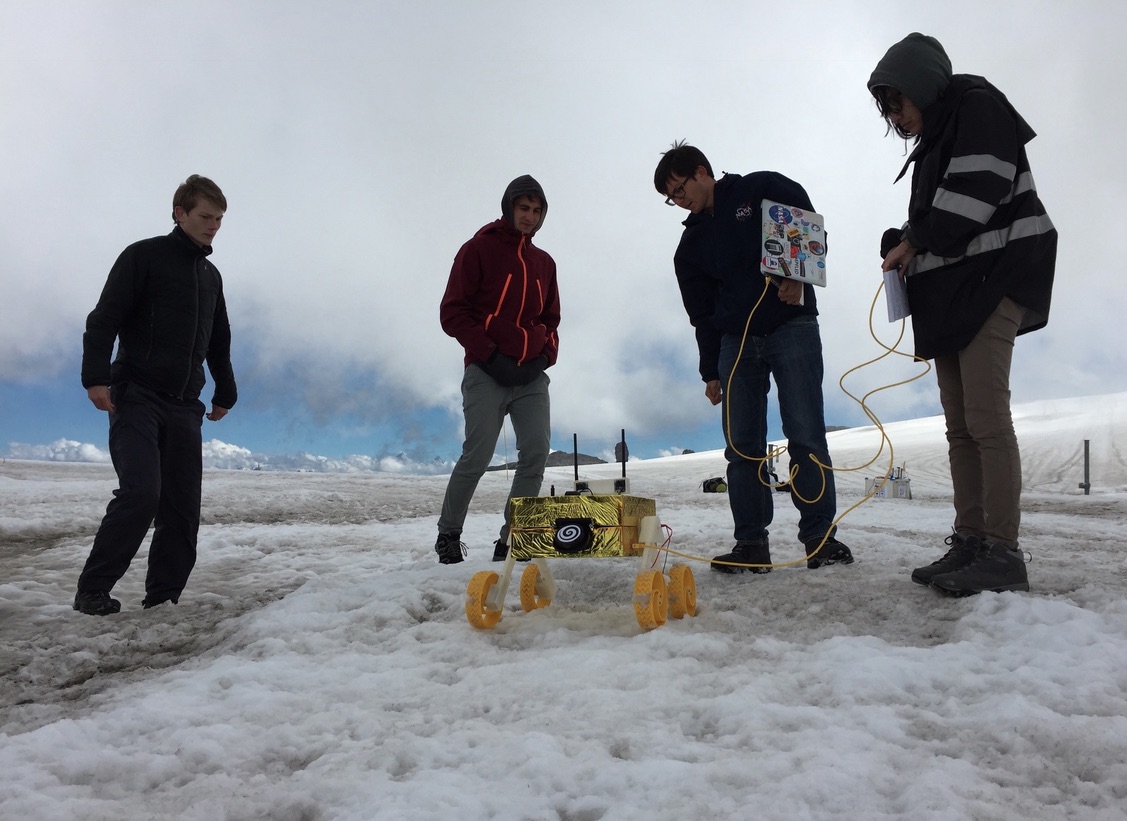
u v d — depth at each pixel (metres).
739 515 4.19
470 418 4.65
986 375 3.11
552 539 2.97
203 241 4.07
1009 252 3.08
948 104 3.19
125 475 3.82
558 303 5.09
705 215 4.31
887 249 3.58
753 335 4.21
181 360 4.00
